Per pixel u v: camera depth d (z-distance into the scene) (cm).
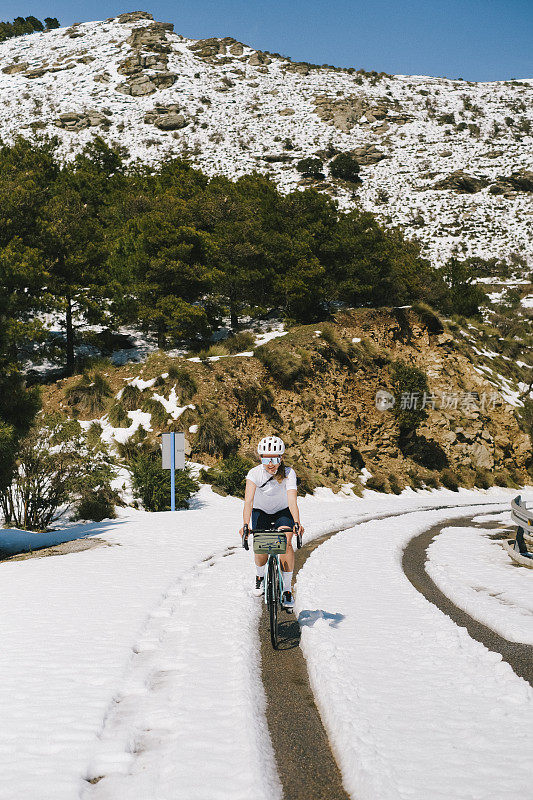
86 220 3575
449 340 4400
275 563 609
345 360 3756
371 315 4216
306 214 4528
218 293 3875
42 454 1756
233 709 425
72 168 5134
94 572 983
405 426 3659
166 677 498
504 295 7650
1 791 310
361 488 3155
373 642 605
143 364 3303
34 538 1485
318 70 18062
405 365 3831
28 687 463
